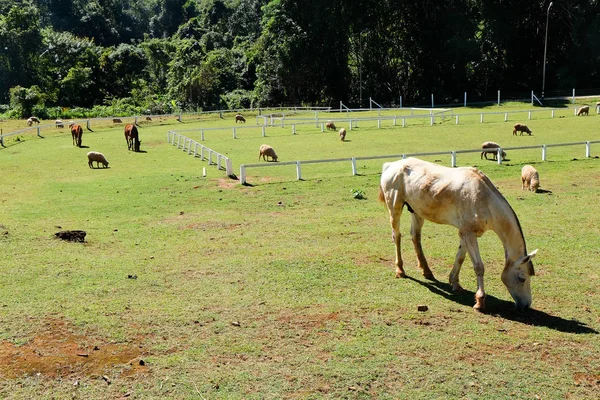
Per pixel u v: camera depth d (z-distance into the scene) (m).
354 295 11.41
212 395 7.75
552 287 11.80
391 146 36.00
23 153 37.03
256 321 10.13
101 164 32.31
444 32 69.44
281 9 71.12
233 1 119.00
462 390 7.83
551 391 7.80
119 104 77.31
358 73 74.19
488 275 12.66
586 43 66.00
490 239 15.43
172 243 15.73
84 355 8.84
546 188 22.20
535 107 56.97
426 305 10.81
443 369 8.38
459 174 10.90
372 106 72.81
